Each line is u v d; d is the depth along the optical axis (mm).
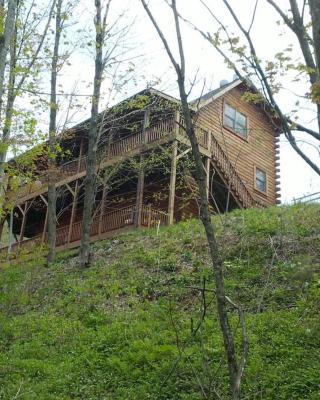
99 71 18047
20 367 10141
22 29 14812
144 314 11570
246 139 26781
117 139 23703
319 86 5242
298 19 5730
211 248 5535
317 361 8031
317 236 12812
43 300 14617
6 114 13242
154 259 14938
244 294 11219
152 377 8695
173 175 19406
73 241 24375
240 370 4828
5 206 15867
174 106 20203
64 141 24906
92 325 11906
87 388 8945
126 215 21938
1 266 19484
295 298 10406
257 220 15227
